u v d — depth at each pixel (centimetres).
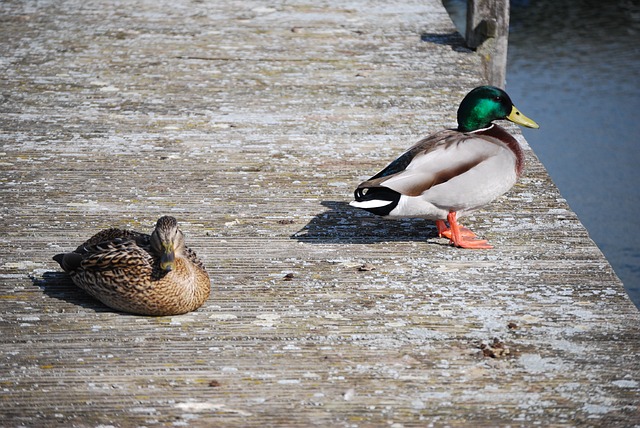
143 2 1870
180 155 1146
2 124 1232
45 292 827
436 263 896
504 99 958
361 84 1403
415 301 820
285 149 1169
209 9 1819
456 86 1401
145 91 1366
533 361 725
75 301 812
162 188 1056
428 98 1349
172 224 768
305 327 775
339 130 1230
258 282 853
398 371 711
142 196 1035
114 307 791
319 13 1792
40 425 639
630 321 787
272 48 1573
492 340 757
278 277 863
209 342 750
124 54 1531
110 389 683
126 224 970
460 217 992
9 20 1714
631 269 1302
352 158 1146
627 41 2188
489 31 1522
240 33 1655
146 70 1458
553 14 2383
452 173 881
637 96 1886
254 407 663
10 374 700
